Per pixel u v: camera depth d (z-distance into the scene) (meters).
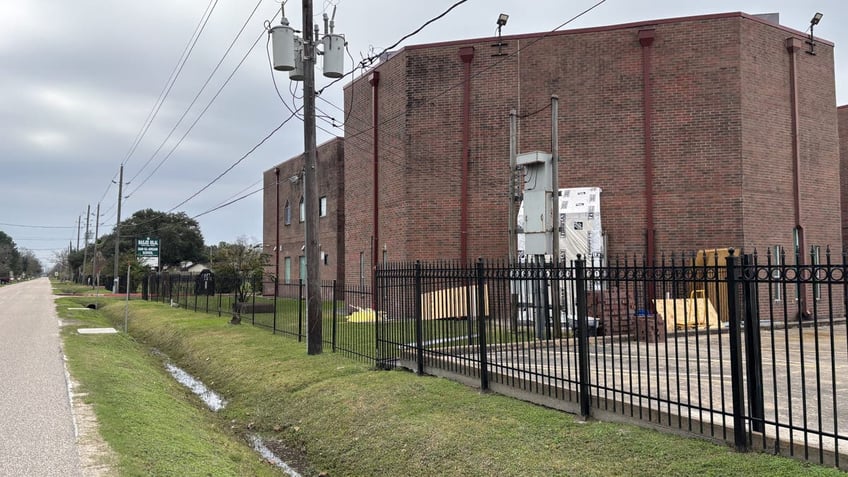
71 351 13.87
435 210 19.61
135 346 17.77
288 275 35.75
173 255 71.44
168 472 5.99
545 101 18.62
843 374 8.55
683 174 17.36
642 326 12.45
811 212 18.25
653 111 17.69
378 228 21.94
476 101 19.30
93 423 7.50
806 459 4.98
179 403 10.16
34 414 7.96
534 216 14.84
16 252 142.00
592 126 18.19
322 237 31.17
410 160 19.95
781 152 17.80
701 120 17.30
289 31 13.42
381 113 21.72
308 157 13.53
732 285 5.49
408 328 10.71
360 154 23.44
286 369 12.09
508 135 18.94
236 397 11.54
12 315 25.83
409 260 19.69
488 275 8.80
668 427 6.11
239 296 24.80
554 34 18.61
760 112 17.47
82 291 60.50
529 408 7.55
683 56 17.52
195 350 16.38
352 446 7.88
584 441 6.24
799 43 18.28
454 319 10.23
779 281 5.09
